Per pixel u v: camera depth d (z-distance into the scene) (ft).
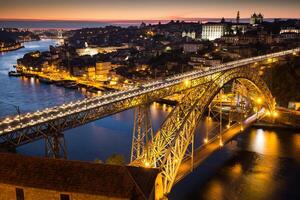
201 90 322.75
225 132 417.08
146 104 318.04
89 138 445.78
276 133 473.26
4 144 221.87
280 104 580.71
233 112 523.29
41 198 156.25
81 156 386.32
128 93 317.63
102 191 150.71
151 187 156.35
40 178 157.69
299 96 570.46
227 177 343.46
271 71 617.62
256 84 447.42
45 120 240.73
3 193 159.84
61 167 160.76
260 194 313.32
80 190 151.74
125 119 536.42
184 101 304.50
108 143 426.92
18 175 159.74
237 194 311.68
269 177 345.10
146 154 273.95
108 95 315.78
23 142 229.86
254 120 476.95
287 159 387.75
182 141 273.33
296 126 487.61
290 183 334.24
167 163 257.14
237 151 408.46
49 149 251.39
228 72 375.25
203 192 313.53
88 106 276.21
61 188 153.28
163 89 346.95
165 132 280.31
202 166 367.45
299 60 627.05
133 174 159.43
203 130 472.44
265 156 394.32
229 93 633.20
